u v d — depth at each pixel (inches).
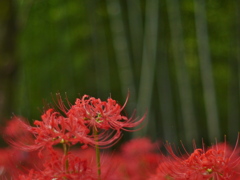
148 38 499.2
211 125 501.0
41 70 627.8
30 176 85.4
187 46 542.3
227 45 537.3
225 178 89.1
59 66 626.5
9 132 96.9
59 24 600.7
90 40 608.4
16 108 419.2
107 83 600.1
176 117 568.7
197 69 564.7
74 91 620.1
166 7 519.8
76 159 87.5
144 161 158.1
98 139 91.7
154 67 499.5
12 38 390.9
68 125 87.7
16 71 393.7
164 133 535.8
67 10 586.6
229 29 525.0
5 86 382.9
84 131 88.5
